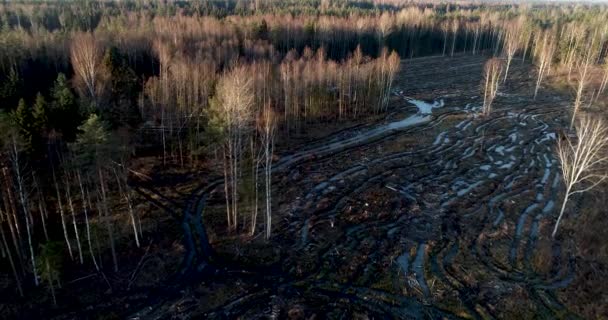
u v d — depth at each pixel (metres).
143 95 77.81
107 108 69.31
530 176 65.75
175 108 75.44
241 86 54.81
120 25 114.50
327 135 83.94
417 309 39.00
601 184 62.28
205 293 40.69
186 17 136.12
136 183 60.91
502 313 38.19
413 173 66.88
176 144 71.38
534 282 41.91
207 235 49.69
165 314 38.16
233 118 50.53
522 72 137.12
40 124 51.22
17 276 40.84
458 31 175.88
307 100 88.94
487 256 46.00
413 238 49.44
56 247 41.72
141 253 46.06
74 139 54.62
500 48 176.62
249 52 103.69
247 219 53.00
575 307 38.31
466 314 38.28
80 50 79.50
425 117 96.31
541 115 96.62
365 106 99.06
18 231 43.88
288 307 39.09
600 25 145.88
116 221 51.28
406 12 178.50
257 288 41.53
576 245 46.97
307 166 69.19
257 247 47.62
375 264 45.03
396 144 79.31
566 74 128.38
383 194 59.41
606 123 86.81
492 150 76.69
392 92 116.25
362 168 68.81
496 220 53.06
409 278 42.88
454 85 124.81
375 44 151.00
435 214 54.53
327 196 59.09
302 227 51.69
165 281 42.19
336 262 45.41
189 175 64.38
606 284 40.38
